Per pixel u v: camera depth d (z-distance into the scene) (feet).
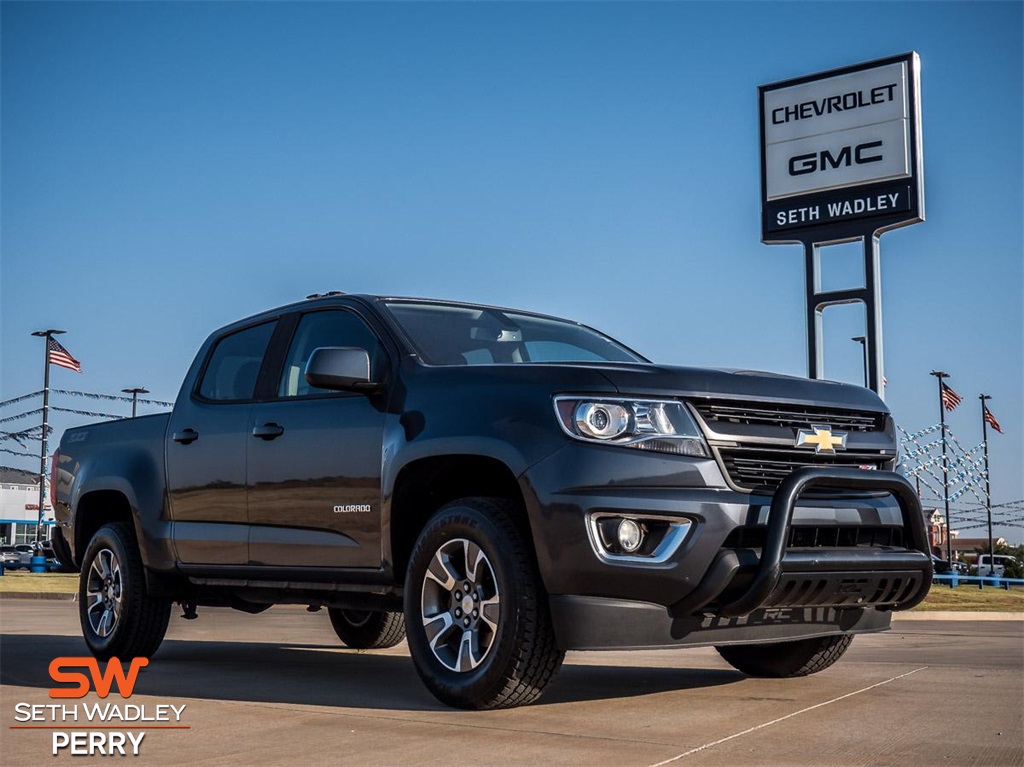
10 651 23.72
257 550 18.39
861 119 61.57
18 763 11.57
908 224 59.77
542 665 14.17
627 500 13.79
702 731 13.02
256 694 16.62
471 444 14.87
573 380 14.49
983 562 185.68
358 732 13.14
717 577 13.83
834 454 15.49
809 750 11.92
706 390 14.64
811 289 62.18
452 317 18.52
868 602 15.57
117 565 21.43
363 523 16.55
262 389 19.17
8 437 150.30
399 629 24.50
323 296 19.27
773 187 63.98
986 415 173.88
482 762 11.36
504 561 14.24
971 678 18.15
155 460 20.88
